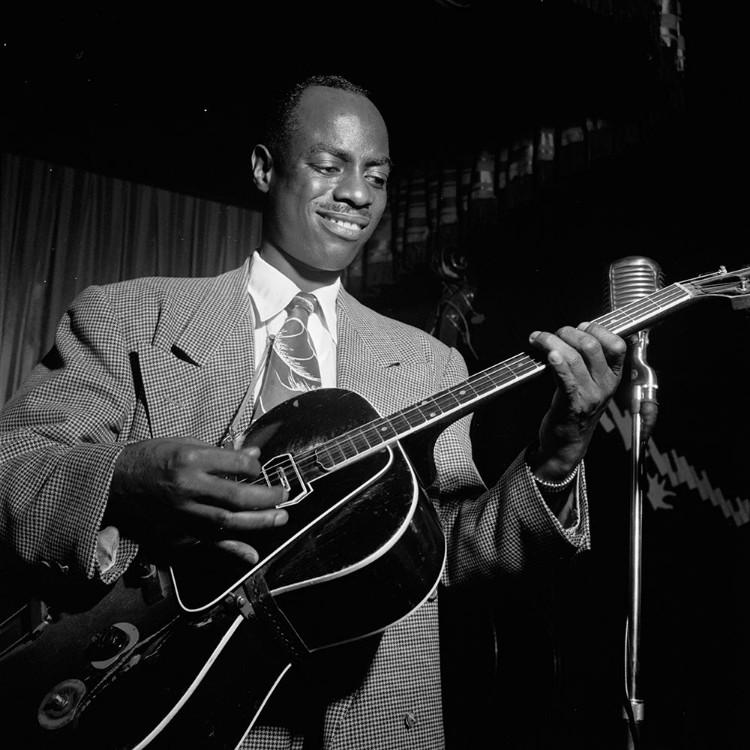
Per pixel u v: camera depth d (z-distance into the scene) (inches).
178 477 39.2
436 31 124.3
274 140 58.0
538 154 123.3
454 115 140.1
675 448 110.2
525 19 113.4
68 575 41.6
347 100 57.8
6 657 41.2
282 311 54.6
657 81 109.2
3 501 43.0
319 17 127.0
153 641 41.4
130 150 160.7
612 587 112.7
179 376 49.2
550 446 46.1
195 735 40.4
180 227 171.5
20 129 151.9
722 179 113.8
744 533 101.3
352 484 44.8
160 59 139.8
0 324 152.3
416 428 46.5
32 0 124.5
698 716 100.6
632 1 103.3
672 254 118.3
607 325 46.6
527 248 140.0
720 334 108.5
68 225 160.4
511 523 47.1
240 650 41.6
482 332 141.9
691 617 104.3
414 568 43.3
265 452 46.9
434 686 48.3
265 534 43.5
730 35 111.0
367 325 58.2
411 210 145.5
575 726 110.6
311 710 44.0
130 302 51.6
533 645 109.0
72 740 38.9
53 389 47.8
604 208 129.6
